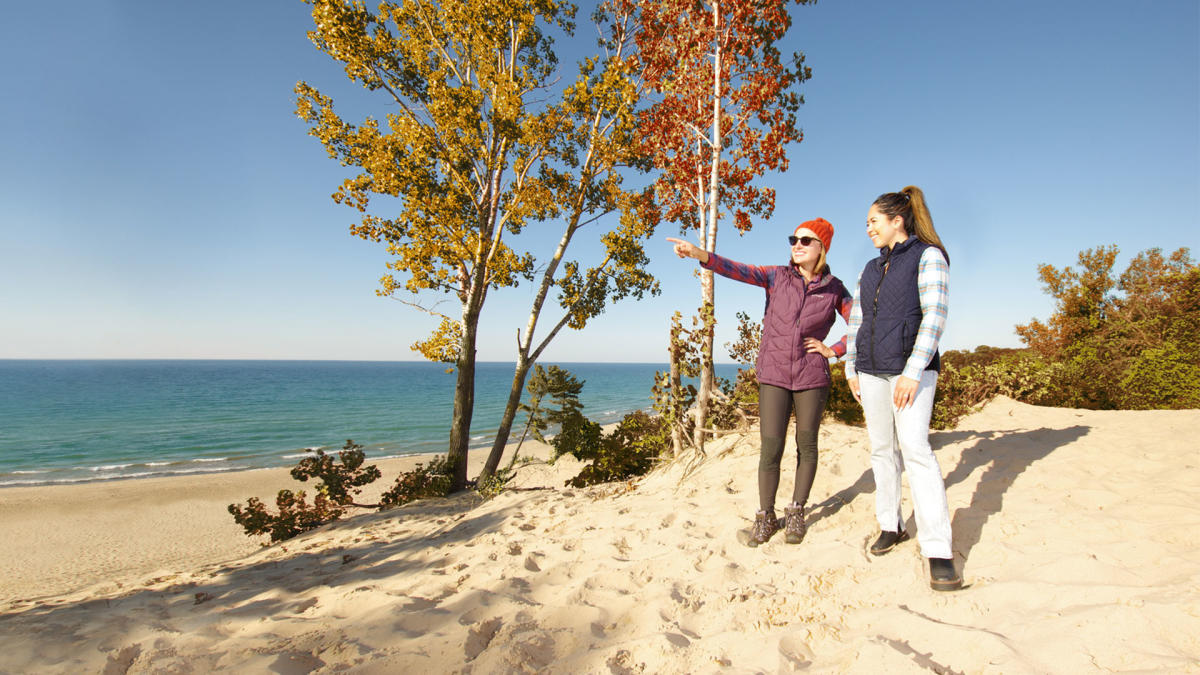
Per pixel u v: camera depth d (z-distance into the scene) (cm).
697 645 227
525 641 242
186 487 2352
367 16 1243
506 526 530
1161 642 175
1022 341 2286
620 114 1260
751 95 1014
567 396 1355
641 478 688
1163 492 322
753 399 757
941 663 192
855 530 336
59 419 5553
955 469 424
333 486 1057
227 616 321
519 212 1335
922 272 267
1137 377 996
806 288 328
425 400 8094
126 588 509
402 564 447
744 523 395
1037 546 268
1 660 262
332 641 260
